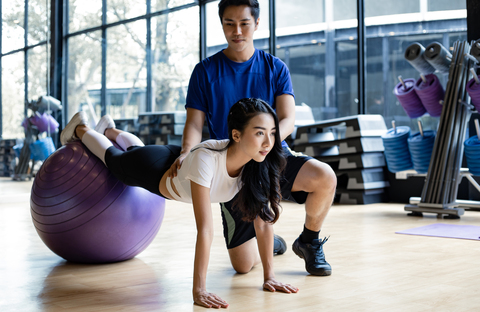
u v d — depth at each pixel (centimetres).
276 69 208
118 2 765
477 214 396
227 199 174
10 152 582
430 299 161
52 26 763
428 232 307
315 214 193
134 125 762
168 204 502
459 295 166
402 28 522
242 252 201
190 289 182
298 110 566
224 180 164
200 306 158
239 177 167
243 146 154
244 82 205
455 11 487
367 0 541
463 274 198
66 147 226
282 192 194
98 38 773
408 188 503
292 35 607
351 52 559
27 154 595
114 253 225
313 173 184
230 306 156
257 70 206
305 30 595
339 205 485
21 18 586
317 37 586
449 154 388
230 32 193
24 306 162
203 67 206
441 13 495
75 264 231
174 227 344
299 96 607
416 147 434
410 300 160
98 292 179
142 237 229
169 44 744
